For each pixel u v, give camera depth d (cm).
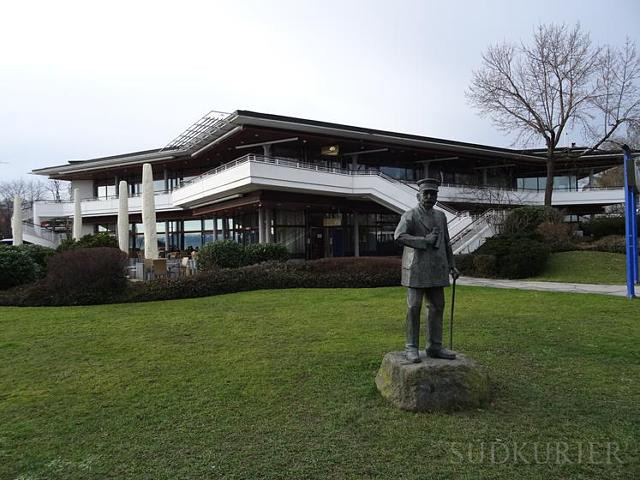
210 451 396
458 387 471
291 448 397
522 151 3988
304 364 639
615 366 606
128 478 356
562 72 3241
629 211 1269
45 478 360
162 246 3906
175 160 3525
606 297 1255
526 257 1925
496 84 3403
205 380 584
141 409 495
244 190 2498
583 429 421
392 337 792
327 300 1261
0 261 1465
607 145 3950
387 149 3103
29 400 530
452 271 521
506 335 789
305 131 2611
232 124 2469
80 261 1296
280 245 2159
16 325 963
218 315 1048
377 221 3416
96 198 4234
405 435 415
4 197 8188
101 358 701
